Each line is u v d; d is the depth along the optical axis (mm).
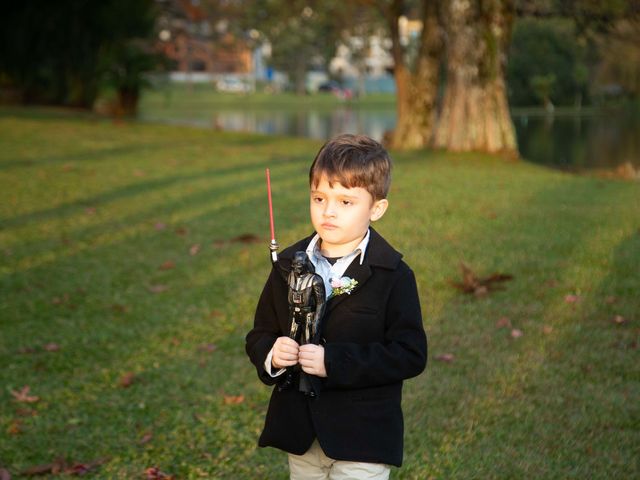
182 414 4668
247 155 16781
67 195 11461
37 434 4438
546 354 5434
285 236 9000
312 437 2586
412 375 2535
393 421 2588
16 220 9820
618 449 4125
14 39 30766
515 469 3924
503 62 18188
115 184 12484
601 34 21219
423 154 18109
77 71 32156
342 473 2594
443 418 4516
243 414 4652
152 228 9438
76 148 16828
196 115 43719
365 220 2549
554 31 49906
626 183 13727
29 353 5652
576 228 9102
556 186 12883
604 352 5438
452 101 18422
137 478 3961
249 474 3984
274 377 2590
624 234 8719
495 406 4656
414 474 3895
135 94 33594
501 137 18156
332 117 45844
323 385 2545
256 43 50312
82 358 5570
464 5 17891
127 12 31828
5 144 16859
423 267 7484
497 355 5422
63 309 6586
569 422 4438
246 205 10805
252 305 6633
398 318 2539
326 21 28969
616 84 50938
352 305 2543
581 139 29188
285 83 94812
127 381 5113
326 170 2492
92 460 4156
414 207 10516
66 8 30875
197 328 6125
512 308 6367
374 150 2551
